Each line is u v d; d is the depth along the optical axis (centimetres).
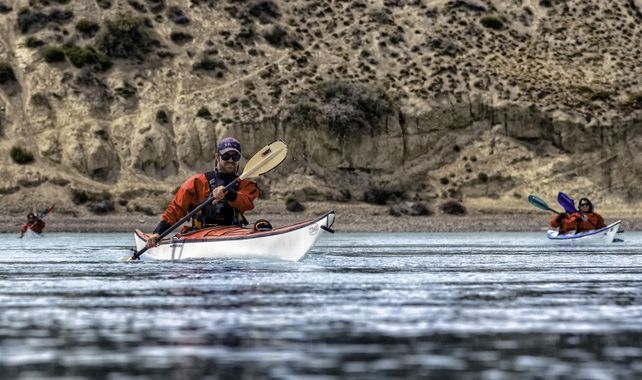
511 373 1319
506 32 15200
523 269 3434
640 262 3972
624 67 14812
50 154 12500
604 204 13250
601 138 13638
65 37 13675
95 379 1271
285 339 1617
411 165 13425
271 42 14350
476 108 13888
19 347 1550
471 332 1698
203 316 1909
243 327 1756
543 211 12925
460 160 13500
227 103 13275
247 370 1343
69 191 12075
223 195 3697
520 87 14112
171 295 2341
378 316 1911
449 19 15150
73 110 12925
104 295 2352
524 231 11475
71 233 10644
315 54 14362
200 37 14162
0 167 12206
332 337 1639
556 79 14462
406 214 12531
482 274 3127
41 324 1811
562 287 2612
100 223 11300
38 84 13050
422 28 14962
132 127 12888
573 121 13638
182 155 12838
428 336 1652
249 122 13075
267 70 13875
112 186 12356
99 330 1731
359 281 2753
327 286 2573
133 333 1691
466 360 1421
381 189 13025
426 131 13612
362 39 14662
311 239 3497
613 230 6538
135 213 12038
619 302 2203
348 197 12812
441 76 14150
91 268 3428
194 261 3691
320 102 13500
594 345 1555
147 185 12450
